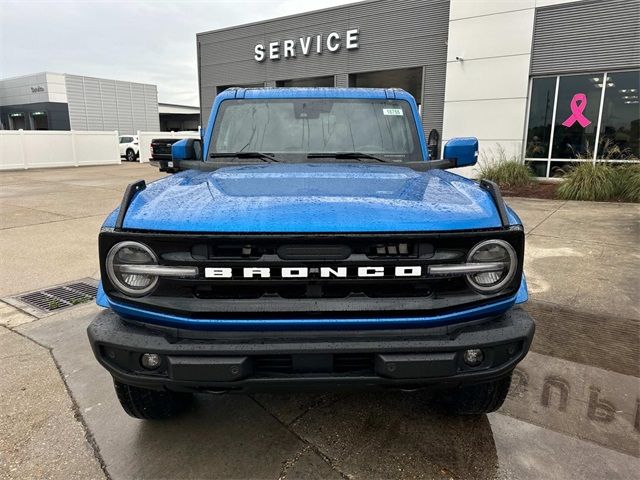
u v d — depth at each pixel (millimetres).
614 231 7359
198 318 1952
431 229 1943
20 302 4691
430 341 1966
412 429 2621
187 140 3371
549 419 2703
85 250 6719
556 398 2914
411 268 1946
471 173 14055
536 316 4145
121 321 2104
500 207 2094
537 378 3146
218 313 1947
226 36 20750
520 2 12844
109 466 2346
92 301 4719
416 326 1989
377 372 1966
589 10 12078
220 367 1914
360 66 17422
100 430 2629
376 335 1986
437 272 1954
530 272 5355
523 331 2068
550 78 12969
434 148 3936
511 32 13094
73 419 2730
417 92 19016
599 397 2926
